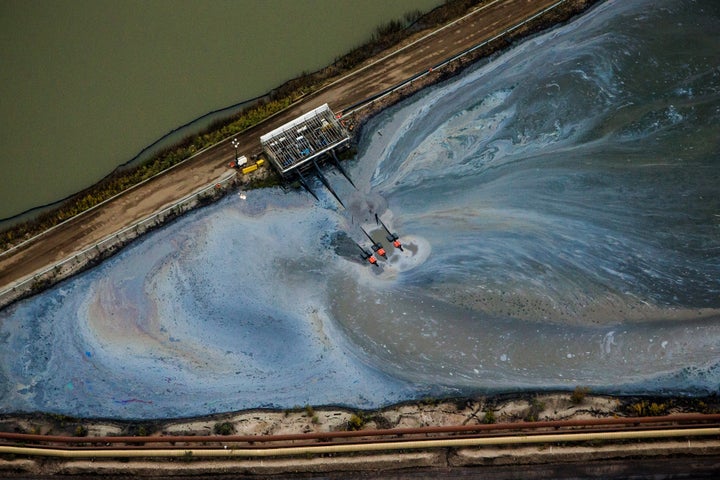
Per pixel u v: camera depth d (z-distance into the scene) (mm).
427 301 55031
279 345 54531
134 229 58781
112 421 52812
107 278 57438
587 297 54312
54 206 60281
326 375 53375
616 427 49562
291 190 59812
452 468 49250
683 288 54156
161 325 55625
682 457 48531
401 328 54312
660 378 51531
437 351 53438
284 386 53250
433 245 57031
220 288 56531
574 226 56875
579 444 48906
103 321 55969
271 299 56031
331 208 59062
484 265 55969
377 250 56812
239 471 50094
